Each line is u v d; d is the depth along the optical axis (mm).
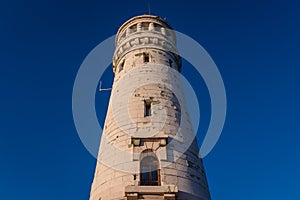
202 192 22156
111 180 21922
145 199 20047
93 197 22469
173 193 20266
